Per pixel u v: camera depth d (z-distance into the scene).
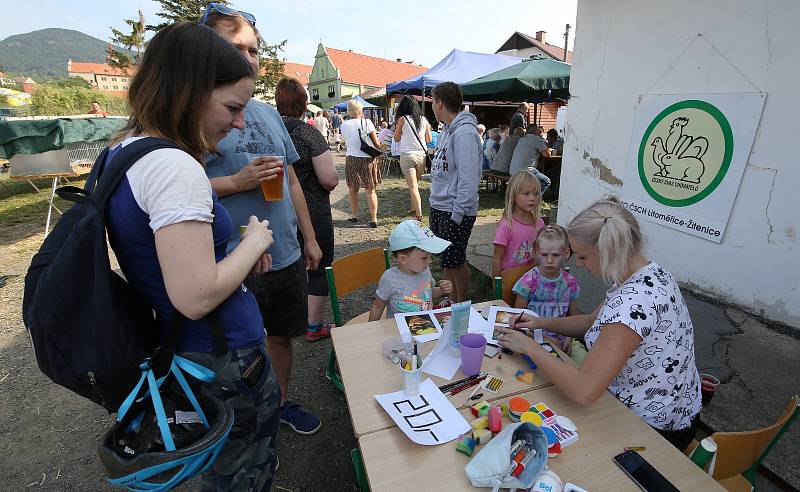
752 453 1.25
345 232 5.86
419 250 2.11
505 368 1.60
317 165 2.67
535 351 1.48
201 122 1.04
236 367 1.15
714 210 3.50
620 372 1.47
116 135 1.11
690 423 1.50
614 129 4.38
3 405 2.62
